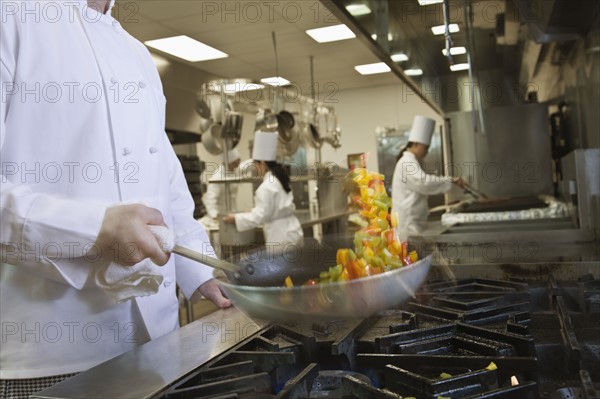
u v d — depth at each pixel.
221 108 4.28
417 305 1.04
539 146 4.12
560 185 3.55
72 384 0.74
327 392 0.71
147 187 1.08
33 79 0.94
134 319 1.06
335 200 4.97
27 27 0.94
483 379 0.67
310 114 4.97
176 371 0.77
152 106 1.13
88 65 0.99
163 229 0.86
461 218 2.79
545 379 0.80
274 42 3.93
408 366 0.76
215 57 4.60
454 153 4.28
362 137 6.48
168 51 4.39
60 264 0.91
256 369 0.78
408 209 3.37
